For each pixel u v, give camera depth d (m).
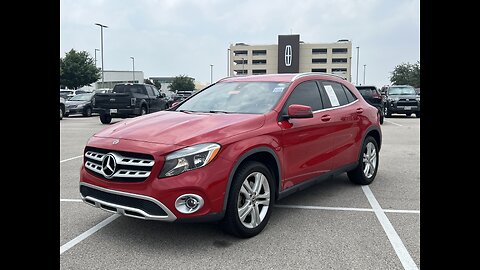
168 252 3.85
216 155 3.81
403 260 3.67
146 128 4.20
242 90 5.30
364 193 5.97
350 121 5.82
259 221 4.26
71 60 54.59
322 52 118.25
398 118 23.42
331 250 3.89
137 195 3.70
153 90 21.06
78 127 17.25
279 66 114.00
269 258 3.72
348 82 6.39
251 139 4.15
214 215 3.80
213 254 3.80
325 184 6.55
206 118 4.43
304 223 4.64
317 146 5.12
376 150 6.65
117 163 3.84
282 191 4.62
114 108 18.73
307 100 5.21
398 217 4.84
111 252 3.85
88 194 4.18
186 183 3.66
